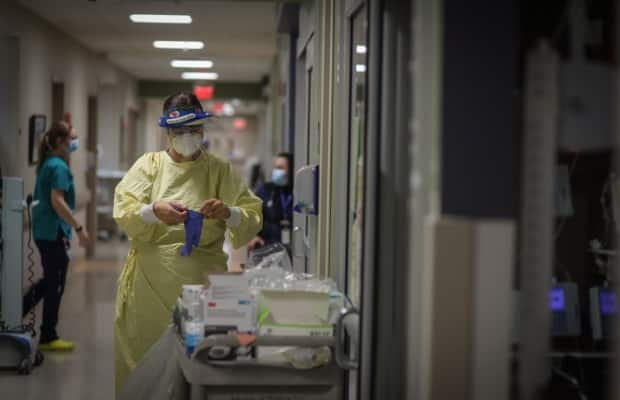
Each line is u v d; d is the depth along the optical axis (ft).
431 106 10.29
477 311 10.16
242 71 77.41
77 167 55.62
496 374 10.26
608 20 12.22
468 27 10.26
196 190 18.60
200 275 18.42
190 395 15.48
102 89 72.43
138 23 47.19
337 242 19.01
